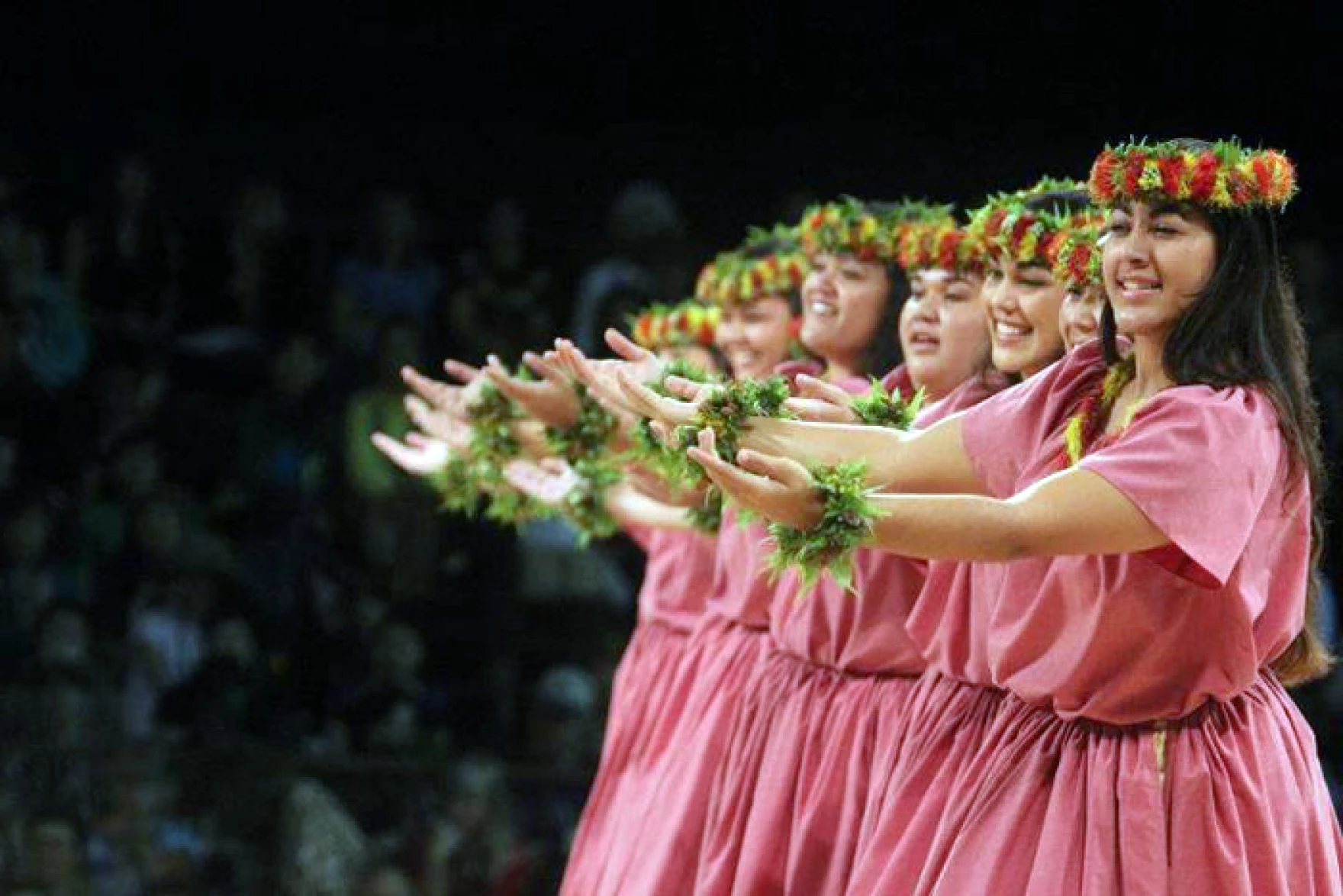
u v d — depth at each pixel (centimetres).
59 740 2034
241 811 2044
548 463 1362
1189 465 859
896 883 988
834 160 2673
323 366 2473
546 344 2559
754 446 965
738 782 1188
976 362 1109
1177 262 890
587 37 2781
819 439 966
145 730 2136
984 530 863
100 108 2762
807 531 878
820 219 1215
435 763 2084
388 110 2797
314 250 2603
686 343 1441
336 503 2394
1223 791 912
